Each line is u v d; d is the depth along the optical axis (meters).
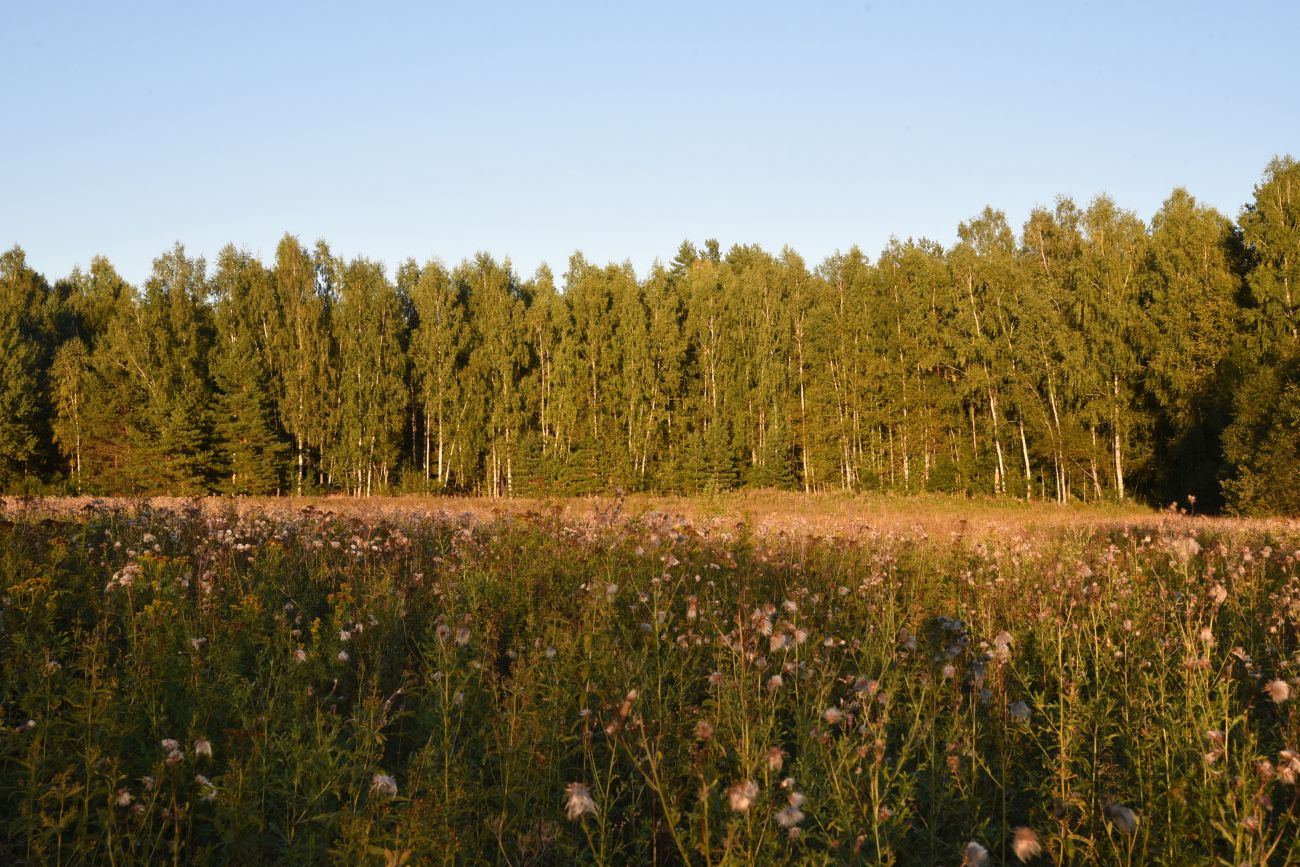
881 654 6.00
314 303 51.22
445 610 7.56
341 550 10.17
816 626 7.25
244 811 3.94
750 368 55.50
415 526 11.63
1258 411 32.22
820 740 4.37
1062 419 44.88
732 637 5.58
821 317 54.62
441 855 3.58
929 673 5.52
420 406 55.44
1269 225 37.69
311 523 11.62
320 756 4.34
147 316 51.34
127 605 7.04
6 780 4.35
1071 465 44.97
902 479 51.50
